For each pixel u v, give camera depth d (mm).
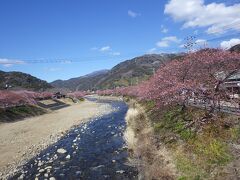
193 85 24281
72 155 30062
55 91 165125
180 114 28828
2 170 25609
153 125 32656
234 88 29703
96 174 23578
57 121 58000
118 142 34500
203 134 21031
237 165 15891
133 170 23531
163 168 20125
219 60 24562
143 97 46438
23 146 35125
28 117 68438
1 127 52062
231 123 19953
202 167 17734
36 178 23016
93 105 103375
